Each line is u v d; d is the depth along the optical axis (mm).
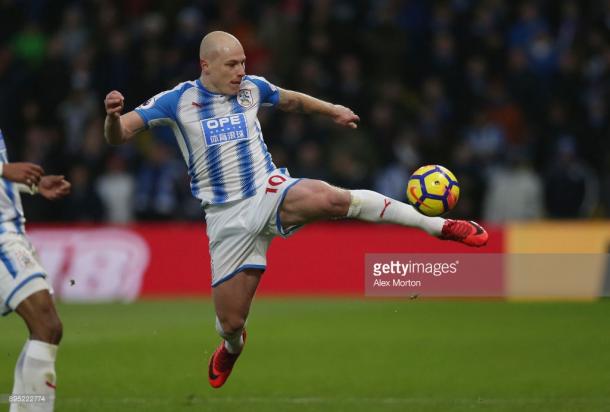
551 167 53938
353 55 58250
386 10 59875
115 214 54062
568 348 33688
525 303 44938
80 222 53156
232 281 23875
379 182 53656
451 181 22922
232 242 23547
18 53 60344
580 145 55156
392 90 56844
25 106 58562
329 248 47938
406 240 47031
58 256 48625
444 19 59188
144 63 57281
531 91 56500
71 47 60750
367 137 54312
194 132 23344
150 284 48375
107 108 21156
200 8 59938
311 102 24812
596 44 57531
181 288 48375
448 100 57438
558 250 46281
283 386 28188
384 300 46312
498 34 59625
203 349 33812
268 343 35312
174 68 56500
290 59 58469
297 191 22578
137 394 27062
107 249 48719
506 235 46656
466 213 53250
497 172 54312
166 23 59094
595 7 59094
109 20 60469
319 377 29453
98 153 54688
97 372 30062
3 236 20531
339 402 25984
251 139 23594
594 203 55031
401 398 26484
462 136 56875
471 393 27062
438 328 38094
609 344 34344
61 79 58219
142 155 57000
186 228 48938
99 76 57500
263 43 58844
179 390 27625
